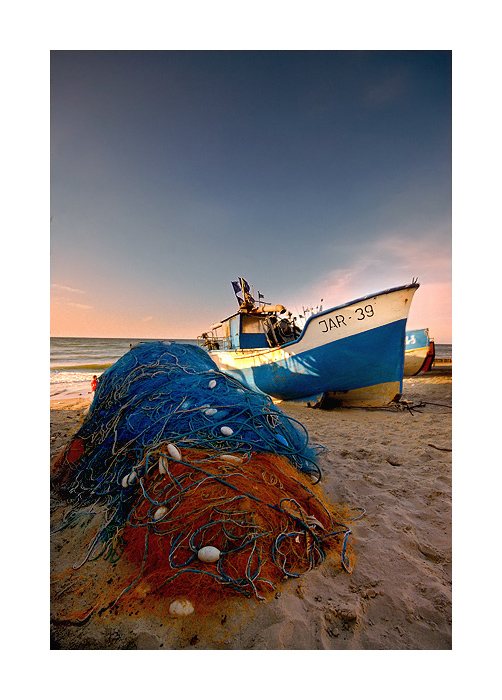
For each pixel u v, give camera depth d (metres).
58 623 1.91
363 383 8.15
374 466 4.19
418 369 15.43
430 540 2.64
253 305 10.71
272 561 2.18
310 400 8.91
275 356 8.81
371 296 7.21
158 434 2.92
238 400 3.38
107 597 2.02
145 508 2.34
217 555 2.00
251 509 2.23
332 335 7.72
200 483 2.33
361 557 2.42
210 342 13.19
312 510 2.64
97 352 36.38
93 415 3.96
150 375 3.92
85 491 3.17
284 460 2.99
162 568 2.04
